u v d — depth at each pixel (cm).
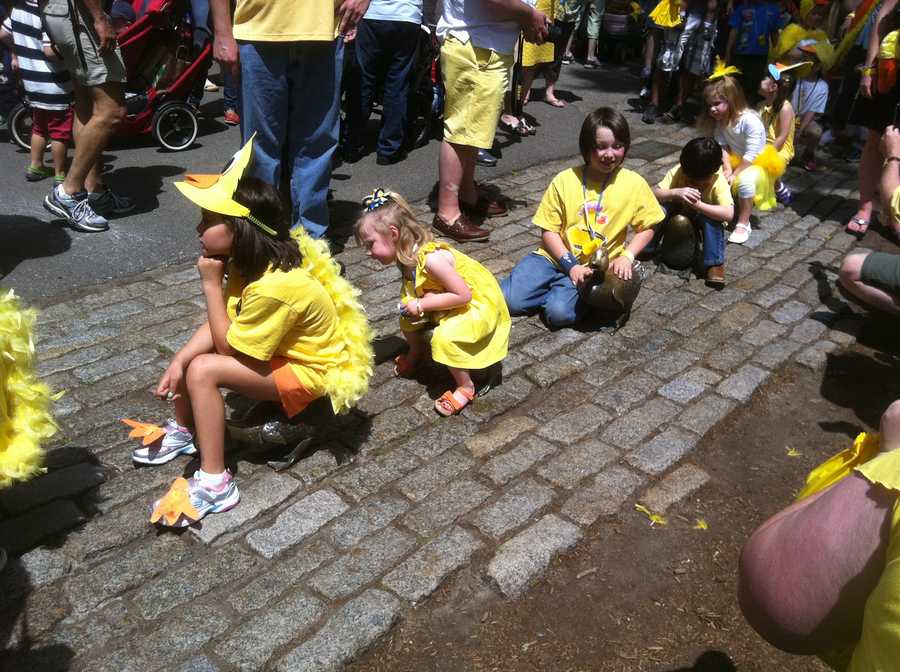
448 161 498
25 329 237
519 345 398
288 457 304
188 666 227
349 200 566
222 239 264
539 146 712
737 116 535
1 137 662
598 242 405
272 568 262
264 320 270
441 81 701
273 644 235
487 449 323
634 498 307
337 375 290
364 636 239
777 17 815
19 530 268
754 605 137
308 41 416
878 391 392
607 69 1068
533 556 272
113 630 237
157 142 664
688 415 355
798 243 553
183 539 271
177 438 304
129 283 436
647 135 775
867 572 118
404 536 277
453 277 329
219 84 827
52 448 308
